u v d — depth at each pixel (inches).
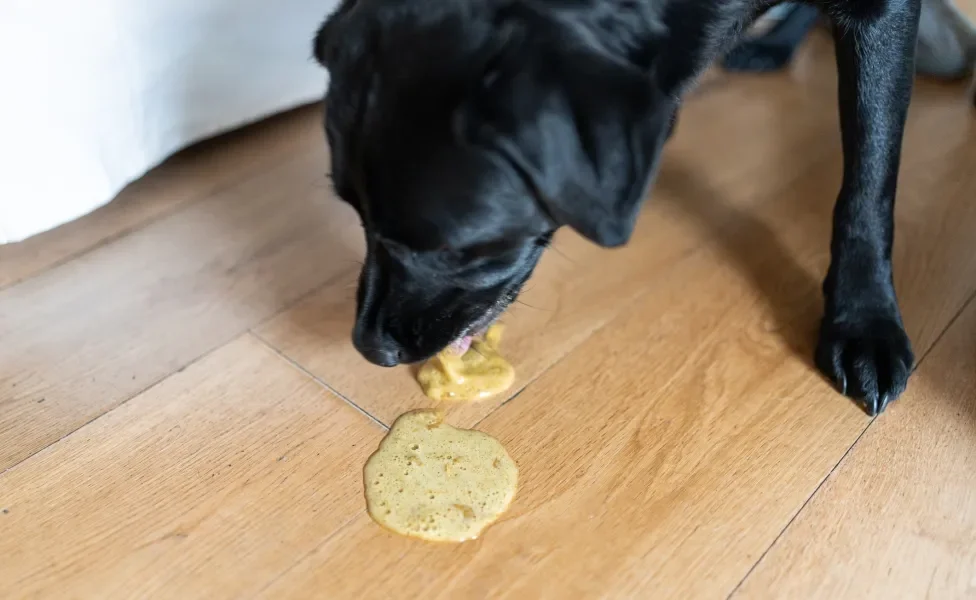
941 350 30.4
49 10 29.6
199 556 25.2
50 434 27.8
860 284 30.0
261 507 26.2
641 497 26.5
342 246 34.1
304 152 38.6
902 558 25.4
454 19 23.5
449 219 23.9
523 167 22.8
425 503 26.2
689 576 25.0
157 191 36.4
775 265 33.5
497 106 22.6
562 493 26.6
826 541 25.7
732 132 40.1
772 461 27.4
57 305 31.6
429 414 28.4
